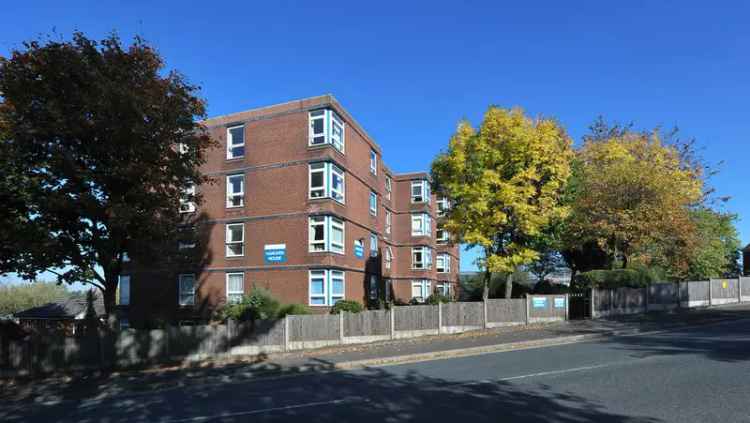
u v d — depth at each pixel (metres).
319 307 25.97
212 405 9.89
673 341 16.16
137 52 16.02
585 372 11.26
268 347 18.83
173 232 18.14
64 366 15.62
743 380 9.77
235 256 28.19
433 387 10.45
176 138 16.77
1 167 13.81
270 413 8.77
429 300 34.47
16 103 14.30
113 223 14.89
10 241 14.85
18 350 15.09
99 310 37.84
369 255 32.81
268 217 27.67
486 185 22.94
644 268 29.72
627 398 8.62
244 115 28.98
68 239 16.08
